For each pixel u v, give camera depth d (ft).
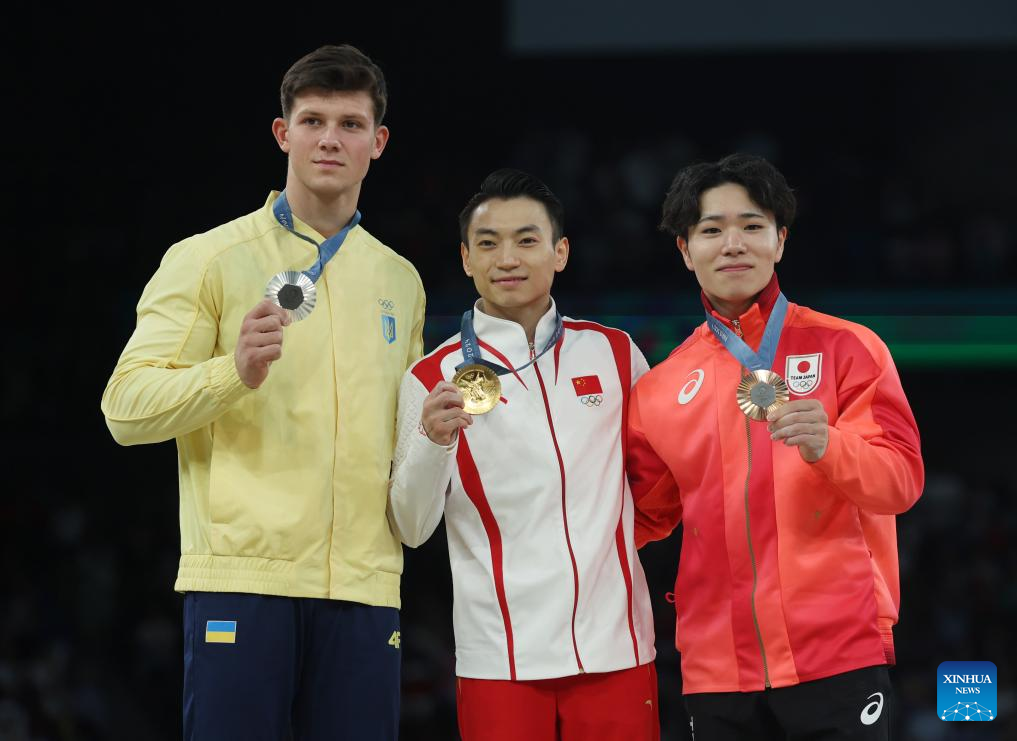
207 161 57.21
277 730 12.57
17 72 56.44
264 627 12.52
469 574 13.83
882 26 57.82
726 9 58.29
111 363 51.01
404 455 13.47
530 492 13.74
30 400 49.73
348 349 13.28
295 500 12.76
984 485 50.39
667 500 14.43
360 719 12.82
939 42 57.36
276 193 14.08
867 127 64.59
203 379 12.25
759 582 13.07
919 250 57.52
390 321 13.75
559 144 62.44
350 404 13.14
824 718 12.69
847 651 12.73
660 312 54.65
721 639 13.19
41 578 43.57
